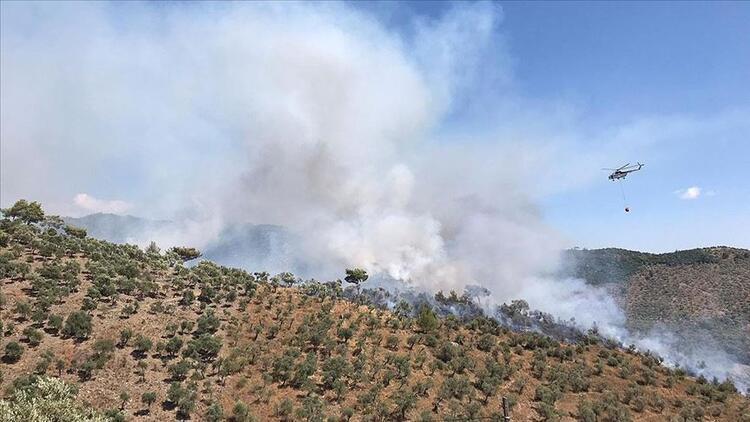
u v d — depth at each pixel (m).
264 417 47.31
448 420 51.41
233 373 53.00
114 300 61.06
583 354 79.69
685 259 171.62
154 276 75.31
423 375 60.91
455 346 70.88
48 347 48.91
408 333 73.81
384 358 62.81
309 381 52.59
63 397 29.95
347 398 52.22
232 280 79.12
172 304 65.25
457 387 58.41
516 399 59.47
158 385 48.12
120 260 75.62
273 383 52.84
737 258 162.50
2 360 45.53
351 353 62.53
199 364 51.88
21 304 52.94
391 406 52.06
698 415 64.56
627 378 72.38
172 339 53.91
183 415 45.12
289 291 82.25
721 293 142.75
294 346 60.97
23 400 27.42
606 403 62.09
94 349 50.25
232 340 59.78
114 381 47.12
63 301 57.53
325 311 74.06
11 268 60.47
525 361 71.88
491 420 53.41
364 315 76.12
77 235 91.00
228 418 45.94
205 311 65.50
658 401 65.19
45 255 69.94
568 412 59.28
